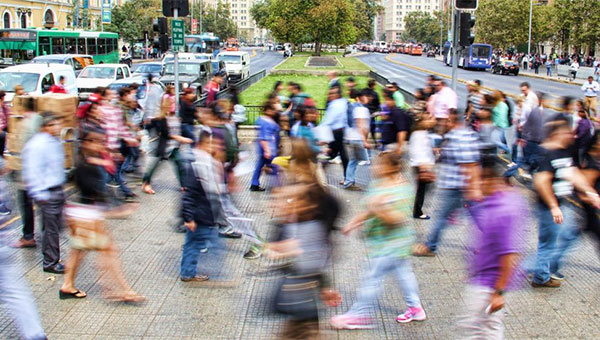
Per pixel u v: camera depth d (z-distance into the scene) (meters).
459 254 8.08
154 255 7.99
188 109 10.27
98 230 6.46
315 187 4.74
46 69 18.45
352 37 83.75
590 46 60.38
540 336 5.85
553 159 6.59
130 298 6.52
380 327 6.03
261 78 40.56
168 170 13.27
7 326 5.95
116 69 25.11
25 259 7.74
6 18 63.84
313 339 4.59
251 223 9.23
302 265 4.62
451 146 7.71
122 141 11.23
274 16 87.12
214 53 72.12
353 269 7.49
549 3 81.06
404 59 87.38
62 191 7.22
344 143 11.40
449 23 73.12
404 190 5.78
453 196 7.74
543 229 6.81
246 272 7.39
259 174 11.20
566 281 7.20
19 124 8.95
